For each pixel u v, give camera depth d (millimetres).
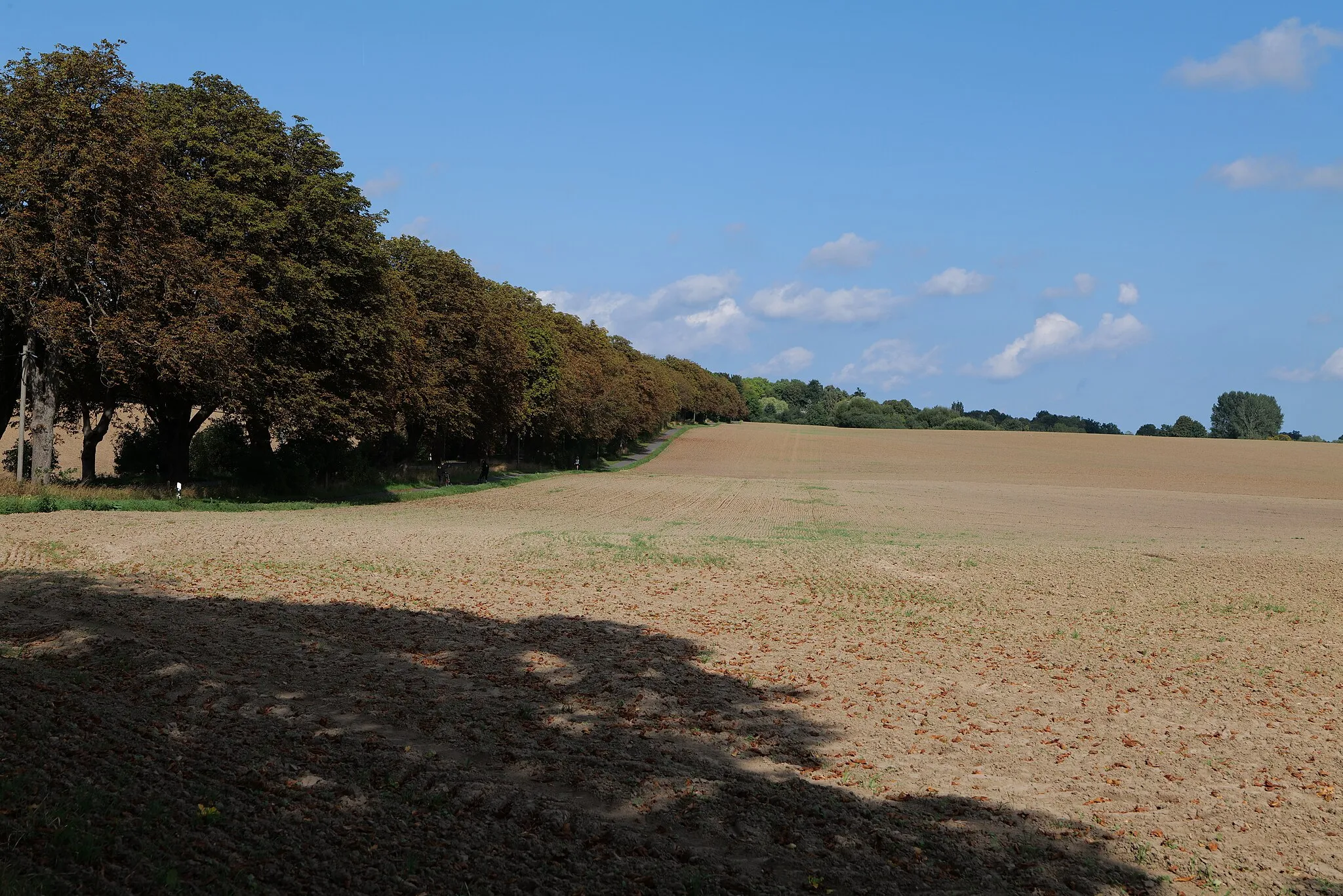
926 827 8703
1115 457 114188
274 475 42250
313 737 9812
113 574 19578
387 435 57031
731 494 64062
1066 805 9539
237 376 35156
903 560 29094
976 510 55938
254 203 36750
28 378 33625
